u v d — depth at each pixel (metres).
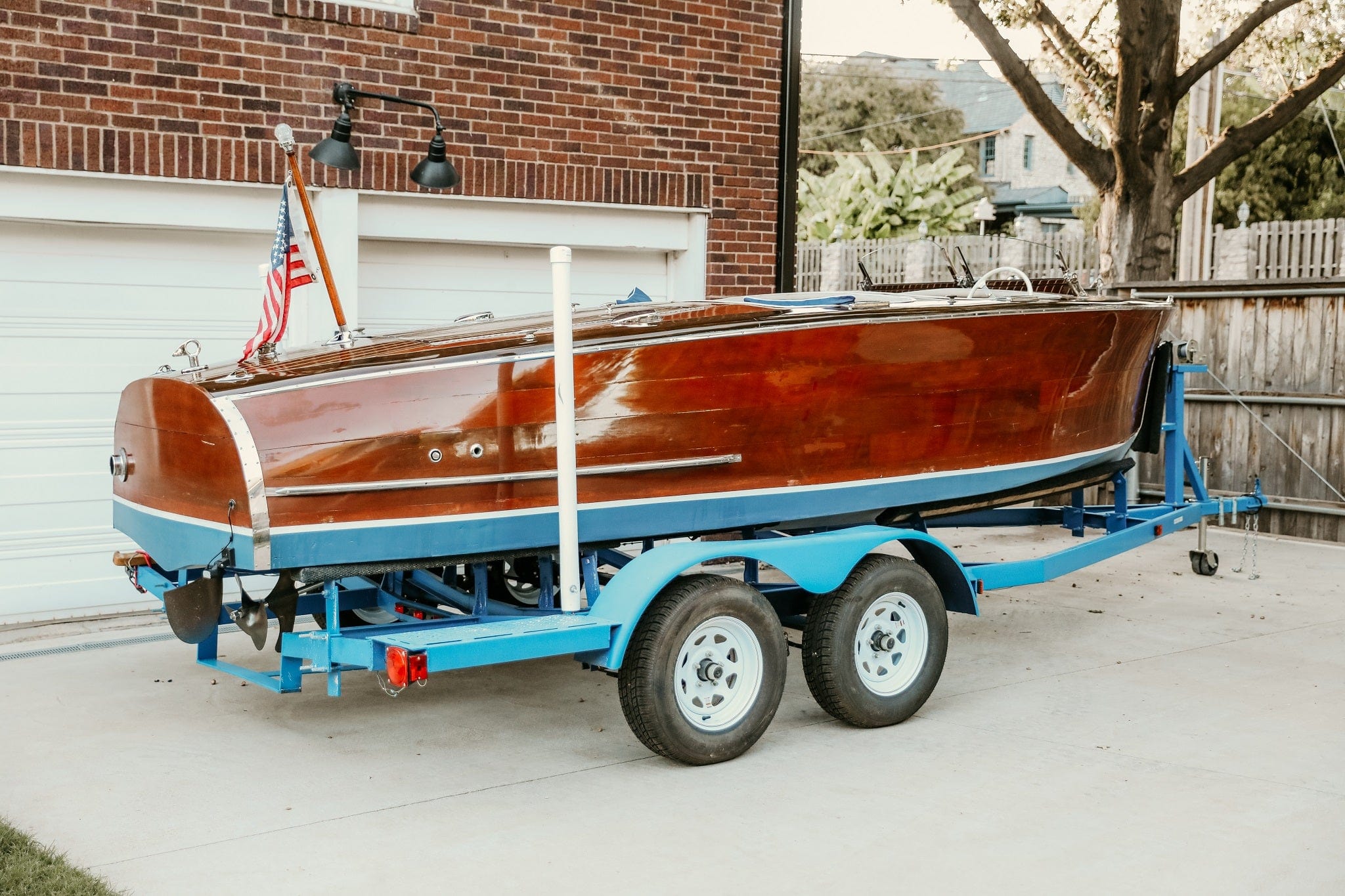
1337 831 4.21
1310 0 20.25
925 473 6.02
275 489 4.40
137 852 4.06
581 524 5.09
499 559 5.03
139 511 5.22
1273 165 30.75
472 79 8.16
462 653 4.39
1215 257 25.31
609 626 4.72
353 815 4.41
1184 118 32.28
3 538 7.20
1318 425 10.50
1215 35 20.50
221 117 7.38
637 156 8.82
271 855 4.04
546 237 8.63
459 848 4.11
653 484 5.24
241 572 5.22
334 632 4.69
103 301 7.37
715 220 9.20
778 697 5.09
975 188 39.56
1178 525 7.92
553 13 8.40
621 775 4.85
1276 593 8.45
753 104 9.27
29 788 4.67
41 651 6.75
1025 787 4.66
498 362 4.82
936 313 5.77
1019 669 6.48
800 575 5.11
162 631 7.18
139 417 5.10
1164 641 7.07
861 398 5.69
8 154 6.80
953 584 5.83
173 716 5.61
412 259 8.34
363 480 4.57
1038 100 18.16
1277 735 5.30
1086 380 6.54
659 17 8.81
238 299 7.77
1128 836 4.17
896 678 5.49
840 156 42.56
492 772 4.89
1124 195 17.81
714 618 4.87
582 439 5.04
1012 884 3.80
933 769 4.89
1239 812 4.39
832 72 46.22
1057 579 8.98
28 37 6.83
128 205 7.24
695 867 3.95
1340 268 17.33
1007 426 6.25
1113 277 17.89
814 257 23.44
